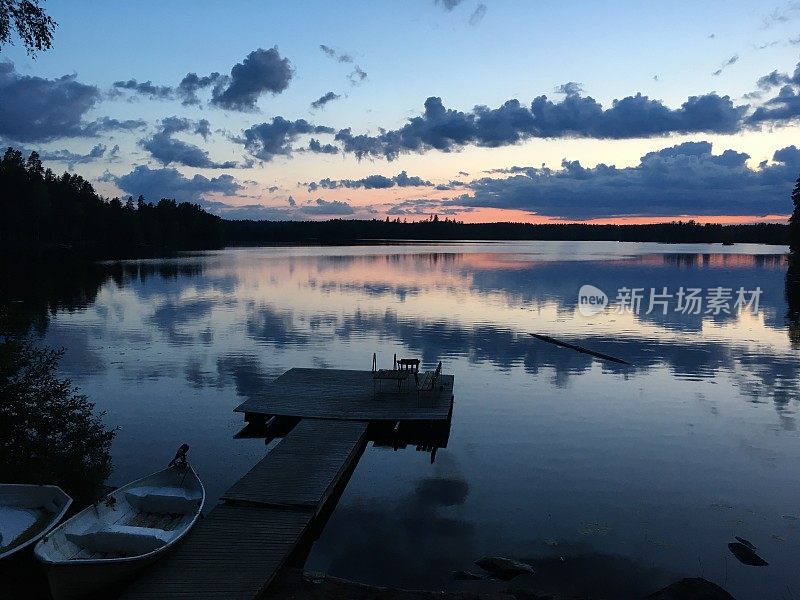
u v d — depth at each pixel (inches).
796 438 558.3
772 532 388.2
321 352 925.8
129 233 4109.3
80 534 309.1
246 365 838.5
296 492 391.9
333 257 3526.1
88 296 1592.0
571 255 4136.3
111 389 711.1
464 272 2428.6
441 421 586.6
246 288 1802.4
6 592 291.3
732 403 666.8
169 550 314.8
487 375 791.1
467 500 432.5
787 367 833.5
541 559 353.4
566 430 579.2
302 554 356.5
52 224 3624.5
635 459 508.7
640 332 1108.5
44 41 466.6
